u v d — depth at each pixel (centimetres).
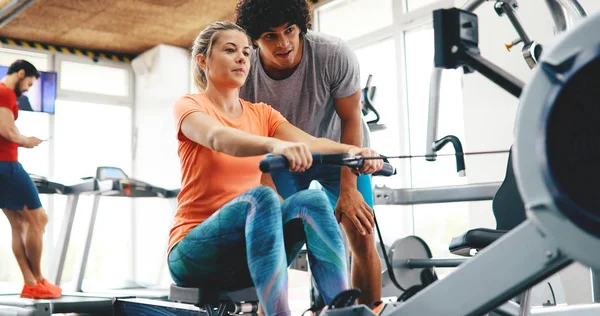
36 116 842
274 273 137
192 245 162
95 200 549
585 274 404
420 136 602
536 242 98
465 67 123
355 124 237
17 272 782
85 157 873
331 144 179
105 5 743
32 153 834
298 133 191
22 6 672
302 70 225
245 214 149
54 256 543
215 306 167
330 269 146
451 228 528
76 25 806
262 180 217
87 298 418
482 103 485
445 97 553
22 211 416
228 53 181
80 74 887
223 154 172
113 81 910
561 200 89
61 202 828
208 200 172
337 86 230
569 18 259
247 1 209
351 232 206
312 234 150
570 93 90
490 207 476
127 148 909
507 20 472
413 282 204
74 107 874
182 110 173
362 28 679
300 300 566
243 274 164
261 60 227
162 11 767
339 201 206
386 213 578
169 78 875
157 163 870
